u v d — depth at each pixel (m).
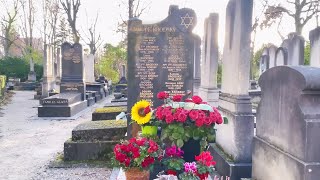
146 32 6.90
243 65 5.34
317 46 10.69
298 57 12.72
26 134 9.45
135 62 6.92
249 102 5.29
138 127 6.59
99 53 45.41
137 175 3.59
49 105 12.73
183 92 6.98
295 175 3.31
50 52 19.08
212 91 9.05
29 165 6.39
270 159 3.91
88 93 17.64
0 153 7.31
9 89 28.55
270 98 4.00
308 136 3.17
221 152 5.79
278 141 3.76
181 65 6.96
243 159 5.17
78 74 15.77
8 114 13.72
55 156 7.02
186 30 6.94
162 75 6.95
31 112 14.41
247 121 5.20
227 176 5.05
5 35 45.56
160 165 3.69
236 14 5.46
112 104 12.11
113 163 3.71
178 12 6.91
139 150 3.53
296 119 3.35
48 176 5.72
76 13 31.19
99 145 6.58
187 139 3.70
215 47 9.07
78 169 6.10
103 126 6.98
